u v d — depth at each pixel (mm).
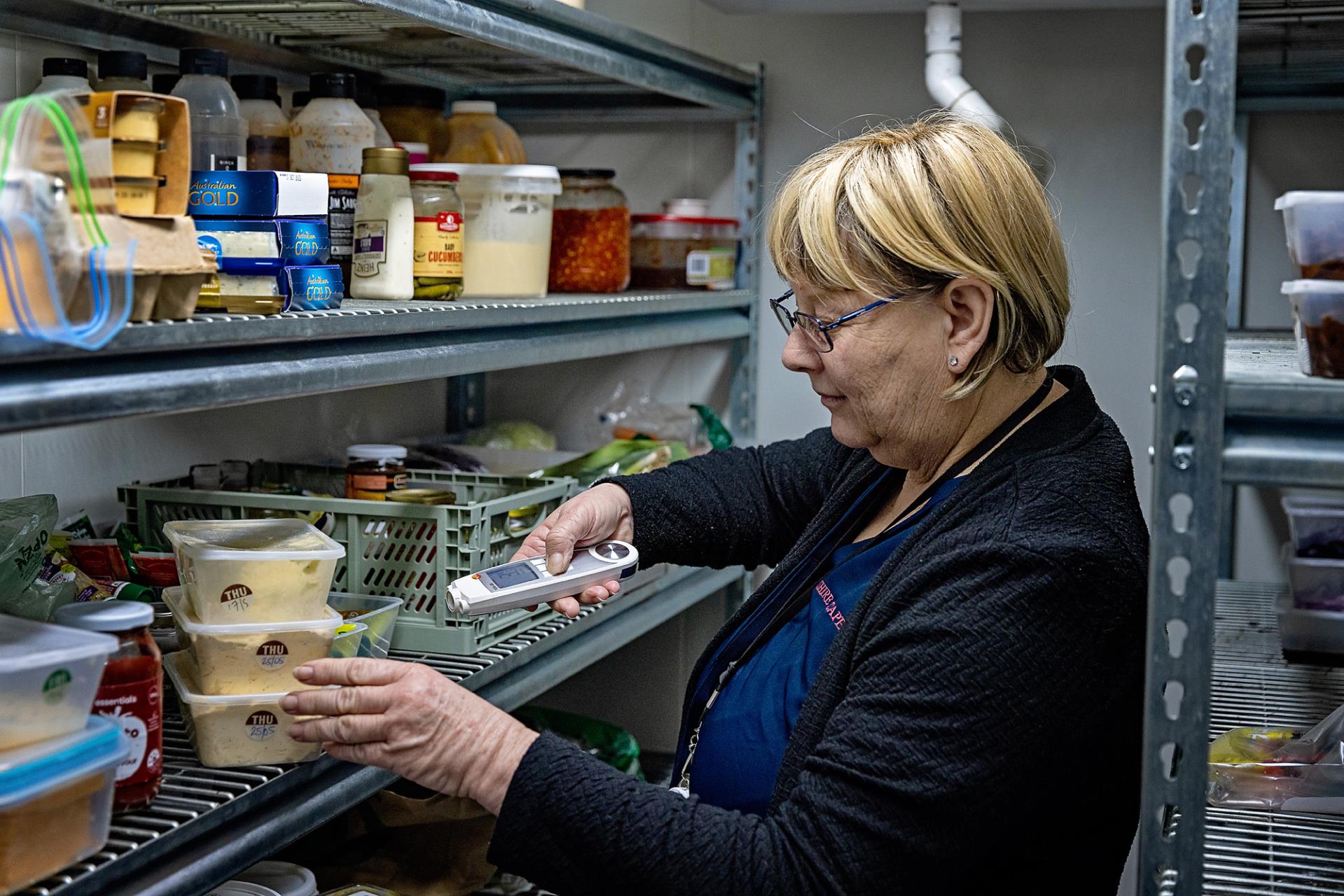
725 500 1682
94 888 966
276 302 1183
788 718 1317
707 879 1090
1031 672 1099
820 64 2414
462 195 1761
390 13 1383
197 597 1161
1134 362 2326
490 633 1542
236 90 1639
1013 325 1226
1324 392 952
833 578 1354
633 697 2510
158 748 1080
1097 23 2277
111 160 943
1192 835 1021
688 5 2463
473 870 1760
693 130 2490
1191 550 987
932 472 1348
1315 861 1231
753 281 2438
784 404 2510
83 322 904
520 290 1790
